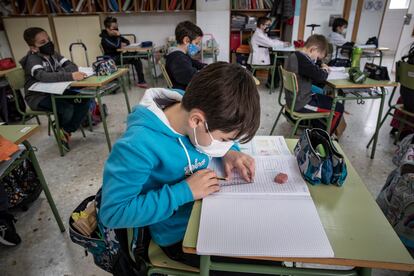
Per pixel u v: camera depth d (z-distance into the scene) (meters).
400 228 1.40
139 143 0.71
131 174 0.69
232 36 5.37
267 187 0.82
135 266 0.89
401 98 2.55
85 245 0.97
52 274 1.44
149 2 5.16
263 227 0.67
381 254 0.62
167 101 0.90
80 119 2.78
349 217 0.72
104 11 5.20
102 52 5.12
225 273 0.91
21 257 1.54
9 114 3.47
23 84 2.74
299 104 2.44
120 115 3.65
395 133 2.87
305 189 0.81
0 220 1.53
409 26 4.98
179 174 0.83
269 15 5.26
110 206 0.69
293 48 4.39
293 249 0.61
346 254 0.61
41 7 5.15
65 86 2.34
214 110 0.63
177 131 0.79
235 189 0.81
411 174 1.40
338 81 2.28
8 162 1.24
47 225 1.76
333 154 0.85
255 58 4.51
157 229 0.90
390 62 6.79
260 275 0.91
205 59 5.15
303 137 0.94
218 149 0.80
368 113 3.55
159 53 5.19
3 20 5.15
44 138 3.00
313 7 5.17
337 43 4.75
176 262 0.89
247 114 0.64
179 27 2.67
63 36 5.28
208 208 0.73
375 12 5.29
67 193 2.08
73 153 2.67
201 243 0.63
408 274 1.40
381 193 1.57
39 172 1.55
